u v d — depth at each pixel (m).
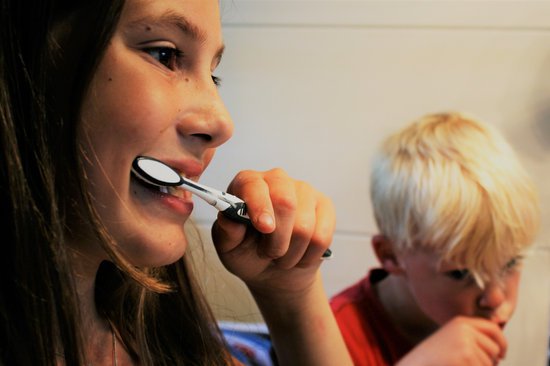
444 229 0.73
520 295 0.86
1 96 0.32
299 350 0.50
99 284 0.45
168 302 0.50
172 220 0.35
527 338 0.87
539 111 0.85
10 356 0.33
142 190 0.34
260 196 0.40
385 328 0.81
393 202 0.79
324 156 0.89
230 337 0.66
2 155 0.32
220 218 0.40
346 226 0.91
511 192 0.74
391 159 0.82
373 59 0.86
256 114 0.89
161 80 0.33
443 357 0.69
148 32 0.33
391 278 0.84
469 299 0.76
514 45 0.84
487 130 0.81
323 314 0.51
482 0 0.82
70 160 0.32
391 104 0.87
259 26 0.86
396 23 0.84
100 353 0.43
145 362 0.45
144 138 0.33
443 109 0.87
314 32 0.86
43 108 0.32
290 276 0.47
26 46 0.32
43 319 0.33
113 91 0.32
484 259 0.73
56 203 0.33
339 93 0.88
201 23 0.34
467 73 0.85
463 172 0.75
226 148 0.90
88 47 0.31
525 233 0.75
